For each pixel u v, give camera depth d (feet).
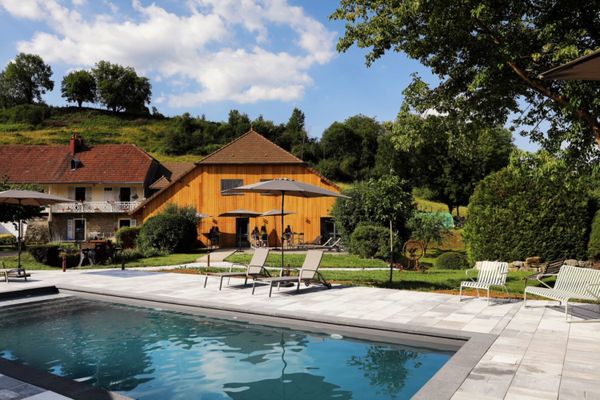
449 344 24.26
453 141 49.83
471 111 48.62
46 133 322.75
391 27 42.96
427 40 43.16
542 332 24.43
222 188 115.24
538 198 53.52
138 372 20.80
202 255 86.12
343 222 89.97
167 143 303.68
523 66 41.16
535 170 40.57
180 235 93.50
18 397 15.89
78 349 24.49
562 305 32.42
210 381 19.61
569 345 21.93
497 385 16.57
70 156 156.46
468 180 160.15
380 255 74.84
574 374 17.79
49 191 147.13
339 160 254.47
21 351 24.17
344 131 257.75
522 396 15.55
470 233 57.88
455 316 28.55
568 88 36.14
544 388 16.29
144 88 428.56
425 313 29.48
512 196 54.70
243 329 28.55
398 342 25.20
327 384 19.10
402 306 31.96
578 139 39.42
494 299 35.04
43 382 17.39
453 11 38.27
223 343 25.45
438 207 189.26
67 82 424.87
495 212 55.31
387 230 75.87
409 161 172.96
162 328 29.01
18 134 313.53
